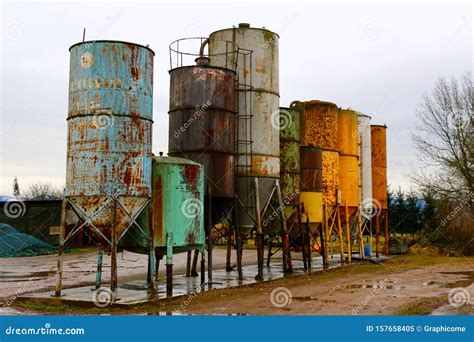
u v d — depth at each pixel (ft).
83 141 52.80
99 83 52.95
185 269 90.58
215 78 67.97
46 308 49.16
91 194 52.01
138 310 47.62
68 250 136.26
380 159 126.21
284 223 77.87
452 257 122.52
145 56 55.47
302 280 73.05
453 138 133.08
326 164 95.04
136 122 53.98
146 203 54.95
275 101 77.15
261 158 74.33
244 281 68.54
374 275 81.76
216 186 66.49
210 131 66.74
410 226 177.68
